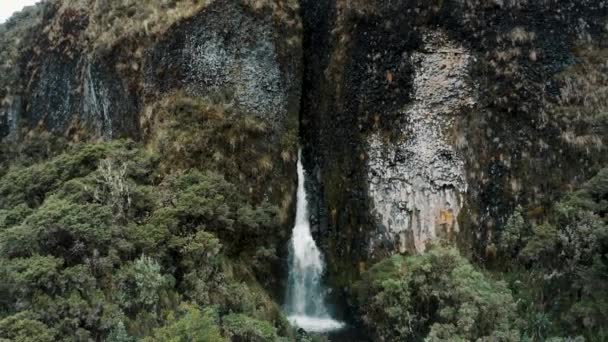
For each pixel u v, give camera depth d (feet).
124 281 83.97
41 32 163.84
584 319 89.35
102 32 131.75
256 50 119.14
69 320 77.00
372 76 119.96
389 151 117.29
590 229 92.99
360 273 116.78
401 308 93.09
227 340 81.05
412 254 111.96
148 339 75.61
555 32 114.42
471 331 85.56
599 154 107.14
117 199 95.30
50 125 149.79
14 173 119.75
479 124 113.80
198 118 110.63
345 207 122.21
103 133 130.00
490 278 103.14
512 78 113.09
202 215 96.22
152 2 124.06
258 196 111.65
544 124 111.34
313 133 129.80
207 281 90.68
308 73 131.54
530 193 110.11
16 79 165.78
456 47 115.75
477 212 112.06
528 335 91.66
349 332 110.63
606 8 115.75
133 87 120.16
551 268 98.07
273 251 104.99
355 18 122.21
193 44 115.65
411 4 117.50
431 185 114.21
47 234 84.89
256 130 113.39
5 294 78.38
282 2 126.21
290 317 119.14
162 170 107.34
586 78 111.96
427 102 116.06
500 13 114.52
